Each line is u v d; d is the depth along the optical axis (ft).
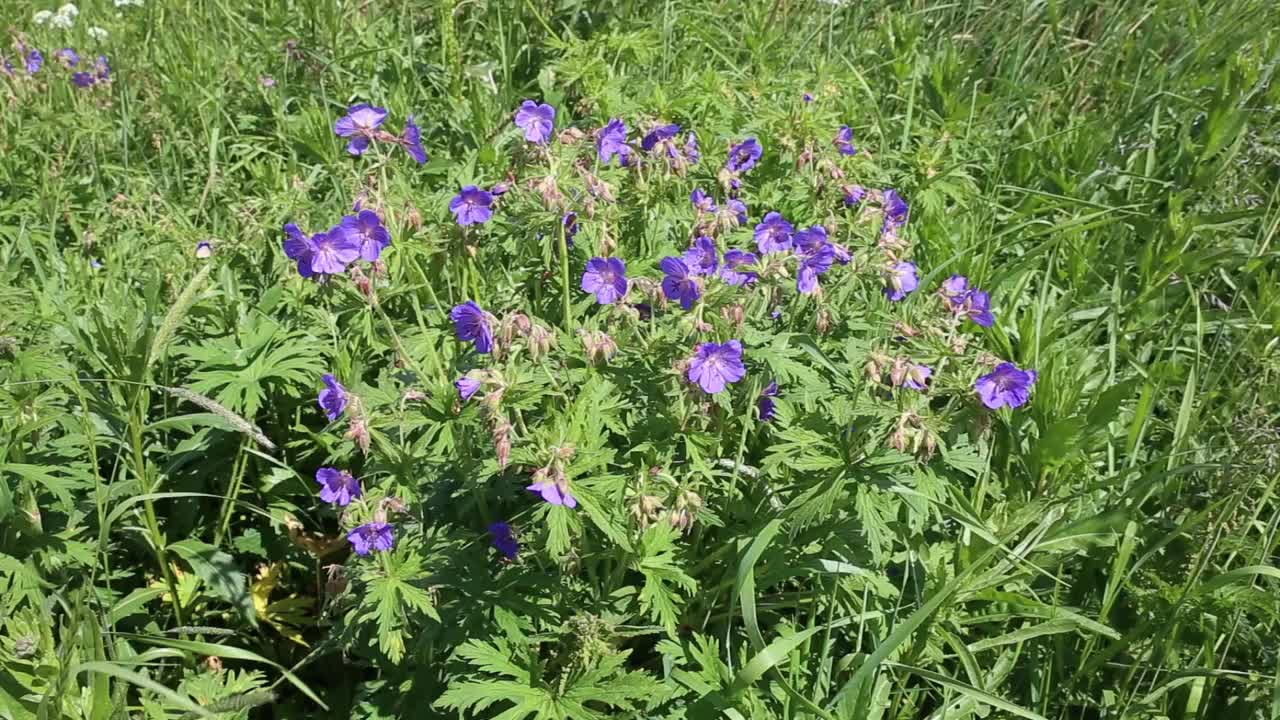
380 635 2.36
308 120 4.44
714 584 2.82
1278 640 2.81
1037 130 5.20
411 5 5.64
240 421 2.68
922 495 2.38
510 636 2.42
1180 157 4.88
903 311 2.89
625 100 4.41
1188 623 2.81
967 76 5.68
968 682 2.76
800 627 2.81
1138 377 3.73
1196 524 3.01
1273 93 4.96
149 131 4.78
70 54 5.12
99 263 3.76
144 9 5.81
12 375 2.79
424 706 2.58
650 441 2.60
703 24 5.61
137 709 2.43
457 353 2.93
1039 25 5.92
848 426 2.51
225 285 3.37
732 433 2.88
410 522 2.64
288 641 2.97
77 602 2.21
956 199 4.39
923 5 6.35
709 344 2.41
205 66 5.13
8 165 4.28
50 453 2.76
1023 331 3.72
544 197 2.76
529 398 2.40
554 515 2.27
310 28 5.35
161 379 3.20
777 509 2.70
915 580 2.72
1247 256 4.11
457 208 2.91
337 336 3.12
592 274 2.68
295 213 3.62
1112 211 4.59
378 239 2.71
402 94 4.74
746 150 3.51
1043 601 2.99
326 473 2.46
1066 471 3.20
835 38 5.91
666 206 3.43
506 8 5.54
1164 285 4.15
